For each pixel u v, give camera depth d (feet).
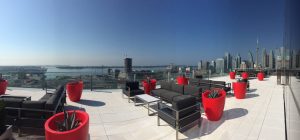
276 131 12.28
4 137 9.06
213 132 12.34
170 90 20.71
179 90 19.39
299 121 12.39
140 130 12.90
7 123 10.89
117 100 21.77
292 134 11.27
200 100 16.98
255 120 14.43
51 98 12.00
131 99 22.16
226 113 16.29
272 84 37.22
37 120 10.76
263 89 30.25
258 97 23.31
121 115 16.17
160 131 12.69
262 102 20.39
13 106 10.96
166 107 13.83
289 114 15.35
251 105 19.06
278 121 14.14
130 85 22.47
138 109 17.98
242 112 16.56
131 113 16.72
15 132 11.14
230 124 13.65
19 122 10.87
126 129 13.10
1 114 9.05
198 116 12.78
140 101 21.21
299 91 12.94
